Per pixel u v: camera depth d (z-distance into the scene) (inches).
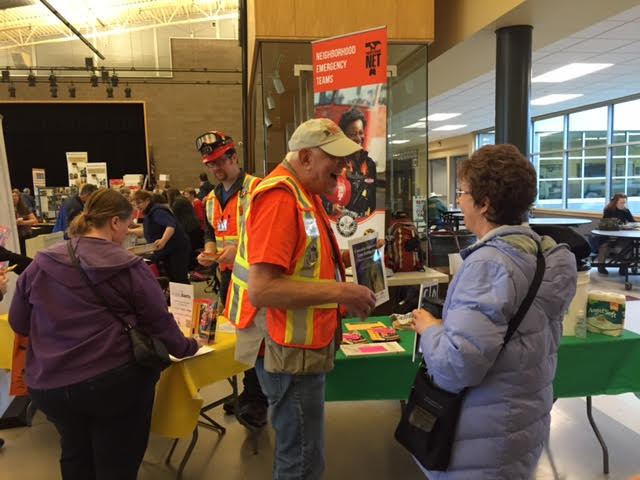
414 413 48.8
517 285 42.0
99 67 502.0
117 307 62.5
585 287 84.0
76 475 66.0
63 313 60.5
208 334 86.3
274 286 48.6
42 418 116.2
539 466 91.5
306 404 54.5
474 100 350.9
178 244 195.5
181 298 90.0
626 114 382.0
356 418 113.0
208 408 102.2
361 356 80.2
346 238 117.6
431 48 204.8
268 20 137.6
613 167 402.6
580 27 162.4
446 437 46.1
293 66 142.3
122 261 62.5
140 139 549.0
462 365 40.9
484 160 44.9
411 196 147.9
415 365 81.3
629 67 260.2
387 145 145.7
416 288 125.0
